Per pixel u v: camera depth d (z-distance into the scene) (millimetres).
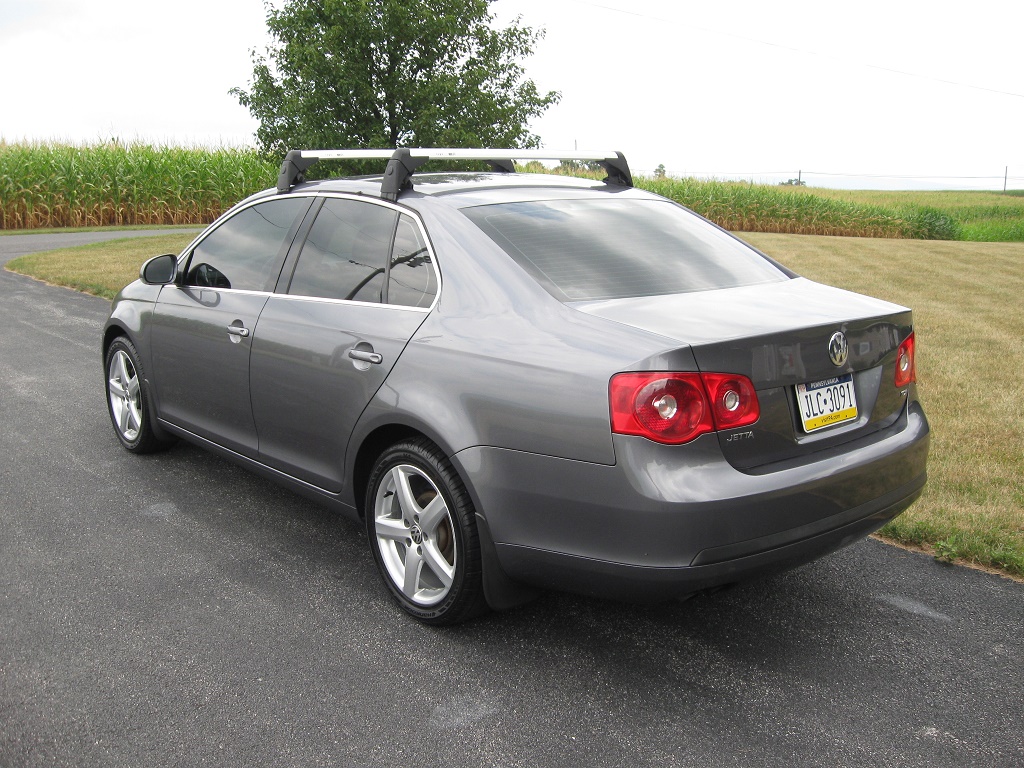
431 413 2953
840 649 3037
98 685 2793
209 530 4051
